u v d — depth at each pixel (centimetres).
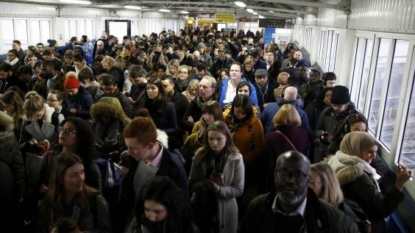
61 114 366
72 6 1433
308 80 630
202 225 271
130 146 221
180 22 2858
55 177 208
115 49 1074
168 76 452
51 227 208
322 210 181
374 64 498
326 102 452
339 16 710
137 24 2084
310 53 1225
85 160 249
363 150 247
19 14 1130
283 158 178
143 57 794
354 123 323
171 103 400
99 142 308
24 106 338
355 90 621
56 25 1359
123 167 268
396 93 429
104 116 315
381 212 231
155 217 181
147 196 181
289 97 413
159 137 294
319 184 207
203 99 431
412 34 361
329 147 344
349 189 238
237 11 1923
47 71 537
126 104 417
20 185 275
